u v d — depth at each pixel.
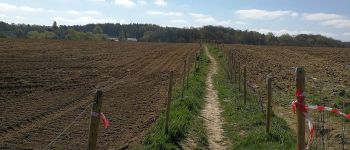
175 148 11.43
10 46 46.22
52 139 11.77
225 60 42.50
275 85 25.03
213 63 42.25
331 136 13.03
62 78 23.97
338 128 13.87
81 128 13.12
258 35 171.50
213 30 174.00
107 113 15.60
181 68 34.94
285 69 36.03
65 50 47.06
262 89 23.31
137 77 27.64
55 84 21.56
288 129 13.97
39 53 39.69
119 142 11.95
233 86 23.41
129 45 74.69
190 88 21.28
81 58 38.25
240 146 12.12
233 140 12.89
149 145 11.30
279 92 22.42
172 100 17.97
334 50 77.44
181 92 19.80
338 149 11.74
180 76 28.91
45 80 22.56
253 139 12.26
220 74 31.34
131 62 38.38
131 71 30.94
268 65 40.00
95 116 6.42
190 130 13.35
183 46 80.31
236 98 19.47
